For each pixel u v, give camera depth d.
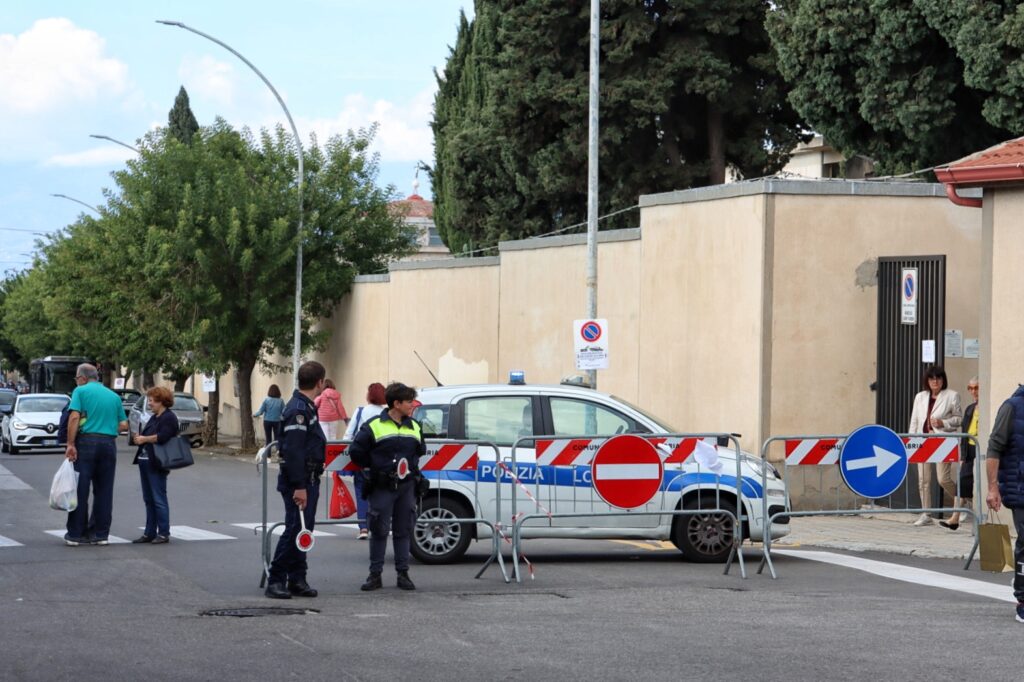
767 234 20.03
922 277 19.17
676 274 22.42
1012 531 16.25
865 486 13.77
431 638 9.65
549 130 38.84
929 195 20.45
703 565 14.17
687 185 37.91
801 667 8.60
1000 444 10.65
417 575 13.30
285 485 11.55
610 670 8.52
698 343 21.75
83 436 15.77
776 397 20.08
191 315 40.38
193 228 38.59
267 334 39.75
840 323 20.28
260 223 38.84
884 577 13.18
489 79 39.25
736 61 37.84
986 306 16.52
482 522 13.50
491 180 43.31
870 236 20.34
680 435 13.78
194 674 8.39
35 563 13.95
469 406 14.49
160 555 14.70
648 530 14.24
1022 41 24.59
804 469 19.92
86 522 15.90
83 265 49.66
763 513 13.62
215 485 26.66
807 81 28.81
